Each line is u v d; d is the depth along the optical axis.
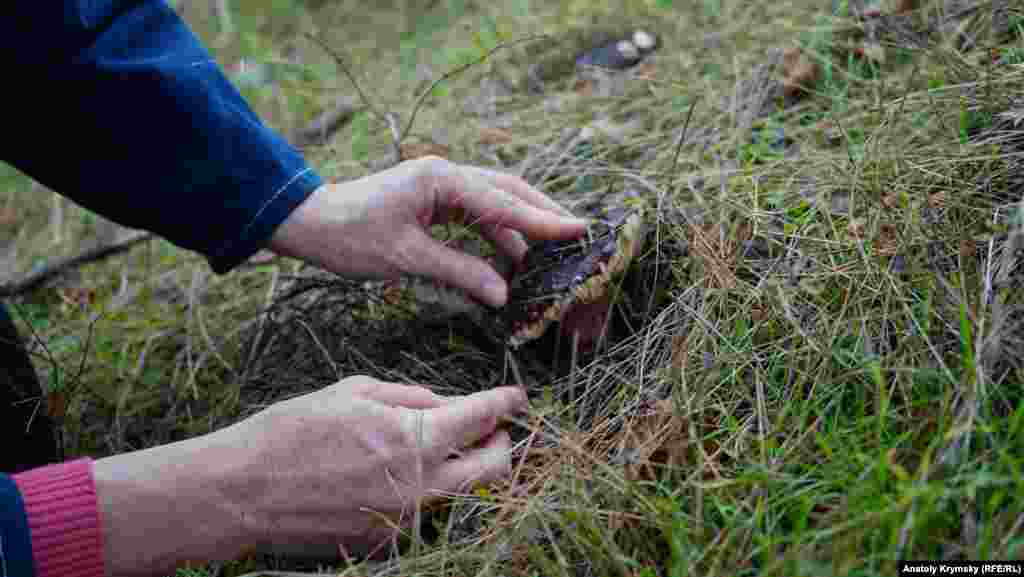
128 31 0.66
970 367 0.53
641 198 0.74
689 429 0.58
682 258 0.69
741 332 0.62
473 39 1.07
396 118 1.01
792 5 0.93
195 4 1.53
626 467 0.57
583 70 1.00
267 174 0.68
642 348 0.66
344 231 0.67
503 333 0.69
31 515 0.54
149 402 0.77
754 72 0.86
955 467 0.51
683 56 0.95
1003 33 0.75
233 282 0.87
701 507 0.54
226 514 0.56
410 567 0.57
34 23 0.63
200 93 0.66
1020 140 0.65
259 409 0.72
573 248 0.68
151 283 0.90
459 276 0.68
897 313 0.58
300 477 0.57
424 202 0.68
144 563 0.56
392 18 1.37
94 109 0.65
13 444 0.67
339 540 0.58
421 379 0.72
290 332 0.77
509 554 0.56
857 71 0.80
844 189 0.69
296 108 1.16
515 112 0.96
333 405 0.58
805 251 0.65
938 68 0.73
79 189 0.68
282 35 1.41
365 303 0.76
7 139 0.67
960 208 0.62
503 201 0.68
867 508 0.50
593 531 0.54
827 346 0.59
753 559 0.52
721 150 0.80
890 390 0.56
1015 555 0.48
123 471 0.56
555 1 1.15
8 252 1.04
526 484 0.59
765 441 0.56
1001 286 0.56
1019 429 0.51
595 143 0.86
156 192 0.67
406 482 0.58
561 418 0.65
